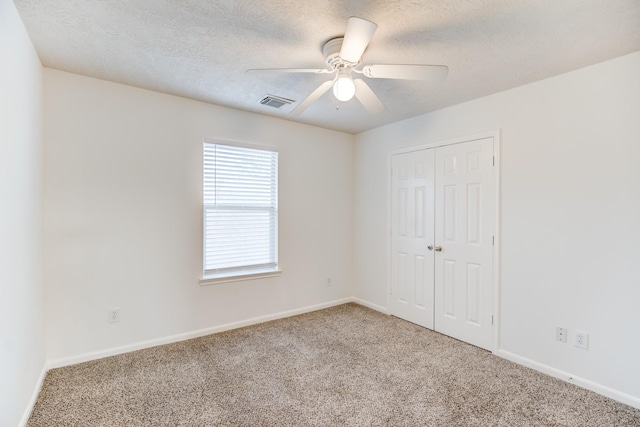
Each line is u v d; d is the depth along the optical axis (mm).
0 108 1435
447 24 1727
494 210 2744
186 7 1610
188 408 1941
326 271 4027
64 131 2387
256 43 1972
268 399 2047
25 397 1803
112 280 2602
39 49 2055
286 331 3217
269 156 3541
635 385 2004
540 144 2453
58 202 2369
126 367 2420
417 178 3426
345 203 4203
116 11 1651
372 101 2150
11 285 1586
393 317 3670
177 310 2932
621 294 2068
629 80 2033
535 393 2141
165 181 2846
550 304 2404
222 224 3227
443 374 2385
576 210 2270
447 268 3129
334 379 2299
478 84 2543
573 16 1645
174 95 2871
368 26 1392
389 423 1827
